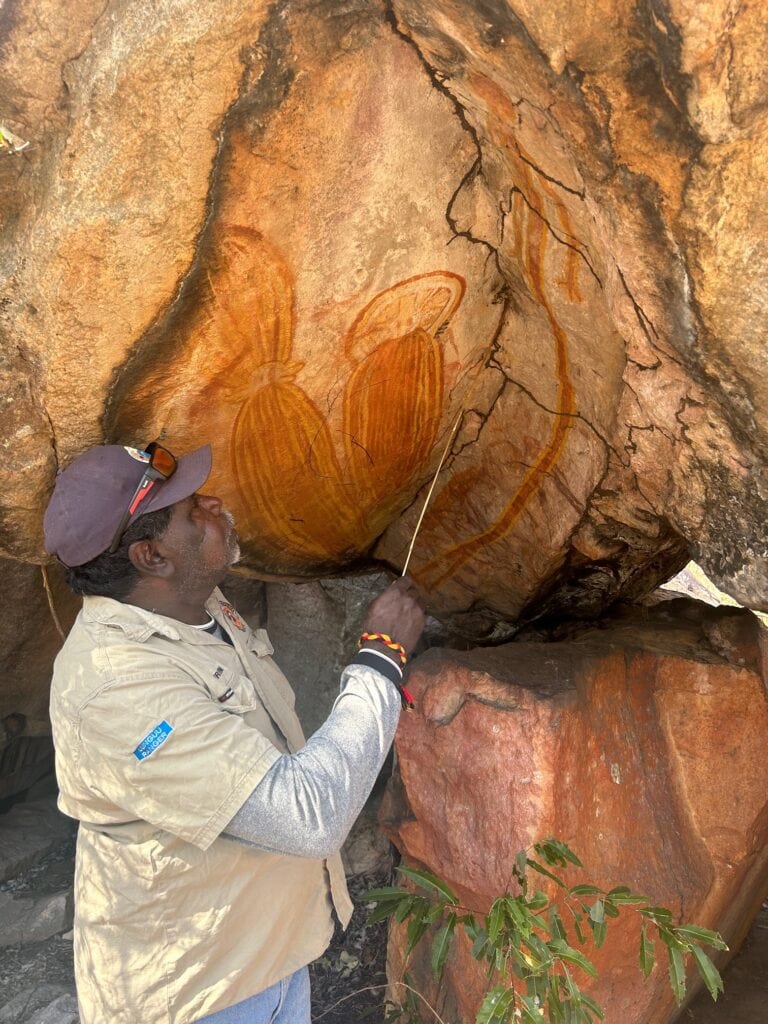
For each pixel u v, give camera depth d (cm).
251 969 148
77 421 180
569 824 208
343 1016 279
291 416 207
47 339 168
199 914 142
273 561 254
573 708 210
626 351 179
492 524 259
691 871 230
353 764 138
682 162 134
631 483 216
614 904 186
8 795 384
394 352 208
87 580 150
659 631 261
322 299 185
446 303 204
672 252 147
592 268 177
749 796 234
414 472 249
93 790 138
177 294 167
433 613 302
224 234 164
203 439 200
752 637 246
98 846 145
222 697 148
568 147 148
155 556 152
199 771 131
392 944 253
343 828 135
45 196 157
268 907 149
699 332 154
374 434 225
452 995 230
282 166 160
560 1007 175
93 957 146
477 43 139
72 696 140
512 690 213
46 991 287
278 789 131
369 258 183
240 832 133
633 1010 225
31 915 321
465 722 216
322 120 157
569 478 233
